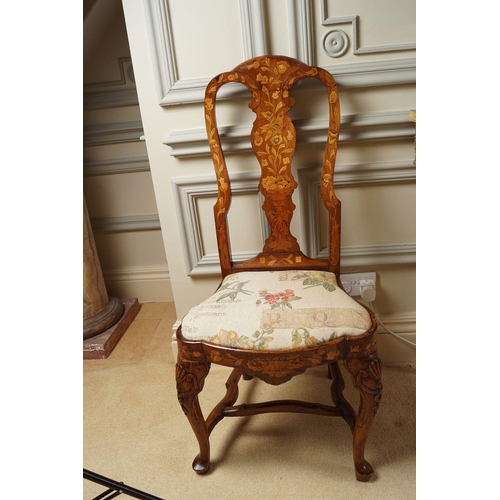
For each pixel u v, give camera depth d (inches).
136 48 47.9
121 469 44.8
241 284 42.2
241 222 54.6
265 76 41.9
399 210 51.9
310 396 53.1
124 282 79.0
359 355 36.0
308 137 48.7
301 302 38.2
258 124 43.2
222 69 47.8
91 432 50.1
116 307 72.2
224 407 45.3
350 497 39.7
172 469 44.4
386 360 58.1
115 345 67.3
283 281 42.3
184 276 58.5
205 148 50.6
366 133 47.9
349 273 55.2
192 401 39.8
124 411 53.2
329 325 35.8
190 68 48.0
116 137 70.1
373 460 43.5
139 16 46.6
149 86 49.3
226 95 47.8
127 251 77.7
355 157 50.0
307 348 35.0
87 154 71.8
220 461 44.8
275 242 46.1
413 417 48.4
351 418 42.6
